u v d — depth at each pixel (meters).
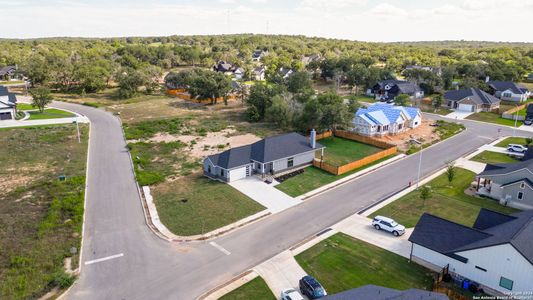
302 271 29.22
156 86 118.06
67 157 55.59
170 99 105.56
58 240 33.28
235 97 107.12
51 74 115.88
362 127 68.94
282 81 106.38
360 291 23.16
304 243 33.25
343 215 38.56
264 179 47.78
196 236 34.50
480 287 27.02
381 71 122.81
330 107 64.88
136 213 38.94
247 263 30.31
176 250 32.22
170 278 28.42
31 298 25.84
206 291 26.91
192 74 115.69
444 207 40.22
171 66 186.25
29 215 37.94
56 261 30.20
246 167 48.62
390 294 22.36
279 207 40.34
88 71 112.56
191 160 55.28
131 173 50.06
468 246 27.47
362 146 63.47
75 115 83.31
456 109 90.88
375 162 54.62
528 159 46.31
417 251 30.08
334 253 31.61
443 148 61.19
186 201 41.62
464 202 41.56
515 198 40.34
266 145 50.22
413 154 58.34
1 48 199.12
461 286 27.53
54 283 27.20
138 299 26.08
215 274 28.89
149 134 68.75
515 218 30.00
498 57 171.75
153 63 183.62
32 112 85.62
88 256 31.19
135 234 34.84
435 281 27.86
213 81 96.06
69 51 199.75
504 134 69.38
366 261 30.44
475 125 76.44
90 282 27.86
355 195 43.44
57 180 46.44
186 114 86.12
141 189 44.84
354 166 52.03
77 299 26.03
